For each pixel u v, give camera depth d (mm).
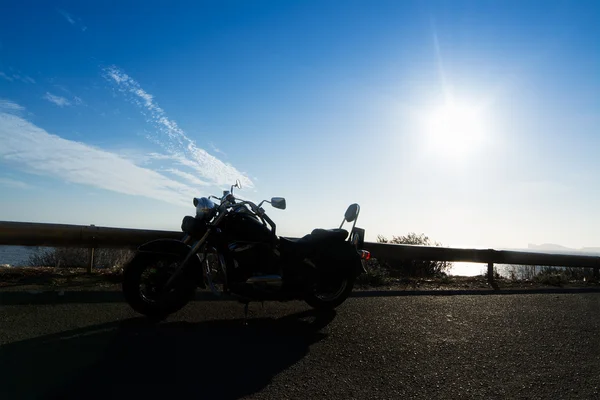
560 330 6203
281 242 6203
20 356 4219
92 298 6562
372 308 7055
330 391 3893
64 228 8055
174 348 4684
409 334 5668
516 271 12922
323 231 6637
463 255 11141
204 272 5836
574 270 13555
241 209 6086
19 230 7809
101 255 9016
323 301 6699
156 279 5664
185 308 6410
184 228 5867
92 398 3486
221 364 4332
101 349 4516
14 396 3438
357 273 6777
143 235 8492
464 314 6945
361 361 4645
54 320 5391
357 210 6980
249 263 5930
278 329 5629
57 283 7402
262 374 4156
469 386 4160
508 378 4379
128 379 3867
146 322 5555
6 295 6457
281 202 6117
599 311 7641
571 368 4711
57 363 4105
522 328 6234
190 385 3826
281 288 6066
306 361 4551
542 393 4062
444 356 4922
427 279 10883
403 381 4195
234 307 6641
